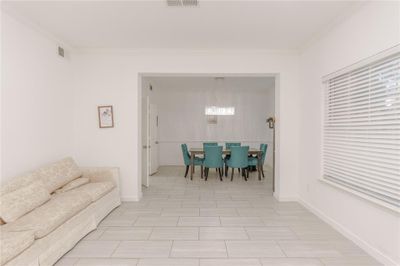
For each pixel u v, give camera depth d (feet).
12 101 9.08
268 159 26.66
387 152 7.23
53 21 9.96
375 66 7.79
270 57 13.60
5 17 8.73
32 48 10.19
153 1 8.43
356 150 8.68
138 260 7.56
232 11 9.07
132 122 13.74
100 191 10.60
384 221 7.27
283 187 13.83
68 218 8.11
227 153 20.10
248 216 11.39
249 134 27.68
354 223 8.68
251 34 11.20
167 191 15.99
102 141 13.76
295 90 13.65
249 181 19.11
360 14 8.29
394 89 7.02
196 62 13.58
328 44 10.40
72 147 13.48
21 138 9.55
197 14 9.34
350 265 7.27
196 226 10.21
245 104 27.66
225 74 13.88
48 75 11.32
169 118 27.84
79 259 7.61
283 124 13.70
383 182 7.42
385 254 7.23
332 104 10.27
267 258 7.68
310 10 8.93
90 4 8.62
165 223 10.53
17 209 7.41
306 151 12.64
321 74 11.00
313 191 11.87
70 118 13.26
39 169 9.93
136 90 13.67
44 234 6.81
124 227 10.09
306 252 8.04
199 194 15.24
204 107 27.73
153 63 13.62
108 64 13.64
